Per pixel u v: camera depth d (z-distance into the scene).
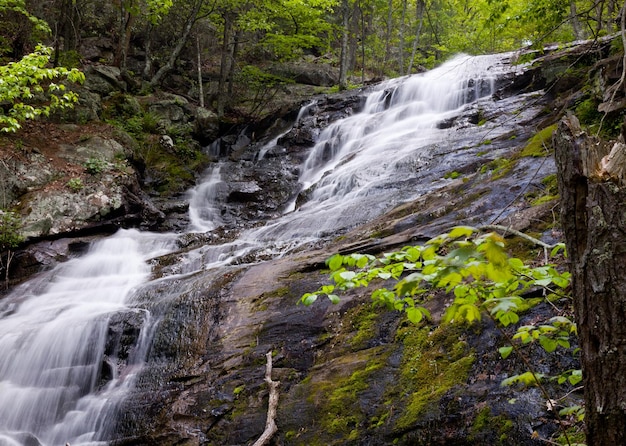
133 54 20.03
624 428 1.77
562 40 12.38
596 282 1.83
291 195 13.05
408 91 15.34
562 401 3.32
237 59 21.70
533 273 2.30
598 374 1.84
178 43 18.03
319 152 14.38
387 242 6.14
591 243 1.86
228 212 12.73
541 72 11.86
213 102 20.03
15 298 8.30
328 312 5.44
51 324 6.92
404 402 4.01
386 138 12.70
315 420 4.29
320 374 4.73
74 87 13.62
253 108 19.33
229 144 16.92
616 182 1.85
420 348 4.41
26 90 9.11
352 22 25.12
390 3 25.14
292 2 17.52
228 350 5.54
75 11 17.56
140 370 5.94
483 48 23.44
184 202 12.58
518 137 9.00
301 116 17.05
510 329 4.01
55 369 6.40
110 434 5.27
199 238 10.23
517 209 5.71
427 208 7.01
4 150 10.59
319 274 6.22
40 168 10.70
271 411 4.48
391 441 3.79
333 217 8.70
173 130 15.16
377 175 9.98
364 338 4.88
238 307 6.16
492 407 3.56
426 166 9.46
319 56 25.25
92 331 6.60
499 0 8.55
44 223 9.74
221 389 5.07
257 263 7.33
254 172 14.13
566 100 8.85
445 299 4.75
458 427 3.60
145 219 11.41
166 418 5.07
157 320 6.43
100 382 6.11
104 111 14.36
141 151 13.75
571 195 1.96
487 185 6.61
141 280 8.32
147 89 17.09
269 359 5.10
